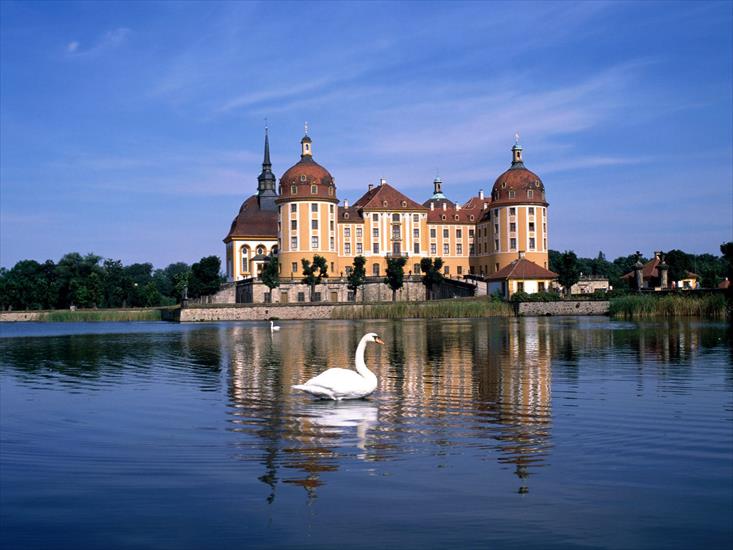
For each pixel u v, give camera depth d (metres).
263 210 169.25
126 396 22.77
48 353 42.09
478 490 11.76
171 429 17.03
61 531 10.25
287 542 9.74
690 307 75.00
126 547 9.67
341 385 20.89
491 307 101.44
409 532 10.01
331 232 145.25
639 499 11.27
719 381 24.38
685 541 9.63
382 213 157.00
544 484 12.05
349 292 139.38
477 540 9.72
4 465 13.75
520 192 151.50
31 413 19.72
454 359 33.22
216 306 113.00
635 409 18.97
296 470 13.09
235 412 19.25
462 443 15.07
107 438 16.16
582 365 29.77
